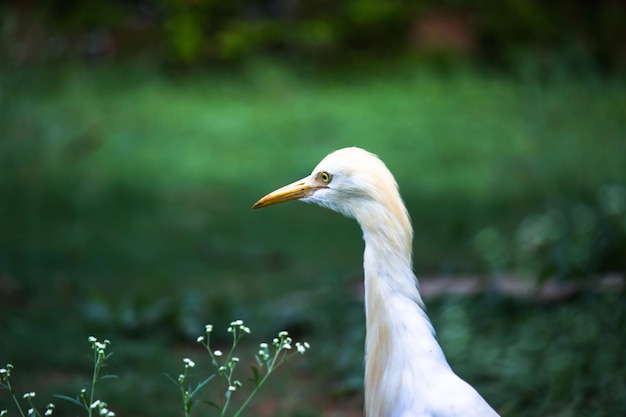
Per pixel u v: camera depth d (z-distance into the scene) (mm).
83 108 20969
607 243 9742
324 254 13367
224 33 25500
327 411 7531
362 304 9906
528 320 8344
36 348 8328
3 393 7246
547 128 20328
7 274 11367
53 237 13570
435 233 14141
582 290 8742
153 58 25188
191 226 14680
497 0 27203
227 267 12648
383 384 5027
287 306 10203
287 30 25906
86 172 17312
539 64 24250
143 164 18125
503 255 10992
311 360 8492
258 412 7406
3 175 16203
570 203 13688
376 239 5078
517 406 6992
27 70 19281
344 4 26891
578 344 7512
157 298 10414
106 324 9336
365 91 23625
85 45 25359
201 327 9523
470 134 20031
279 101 22750
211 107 22188
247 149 19172
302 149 19188
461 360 7773
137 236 13969
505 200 15945
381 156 18797
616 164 17250
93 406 4703
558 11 28109
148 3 26656
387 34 26188
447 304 9250
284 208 16062
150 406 7176
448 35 26375
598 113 21078
